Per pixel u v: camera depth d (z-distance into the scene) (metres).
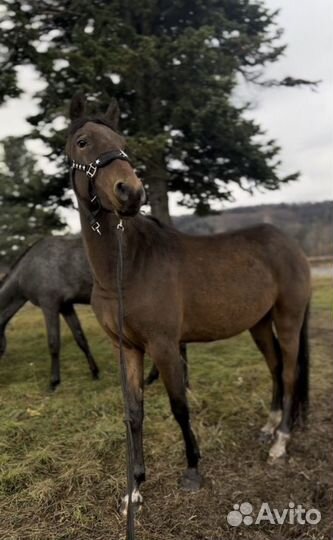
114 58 4.03
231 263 2.28
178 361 2.01
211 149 5.12
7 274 3.79
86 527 1.83
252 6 5.38
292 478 2.21
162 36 4.62
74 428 2.73
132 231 1.93
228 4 5.32
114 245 1.84
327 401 3.16
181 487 2.11
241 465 2.33
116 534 1.79
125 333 1.98
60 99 4.49
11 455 2.41
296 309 2.55
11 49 4.35
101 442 2.48
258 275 2.36
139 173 4.74
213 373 3.74
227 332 2.32
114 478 2.16
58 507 1.96
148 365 4.18
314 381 3.58
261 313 2.44
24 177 9.68
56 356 3.56
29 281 3.58
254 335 2.79
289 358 2.57
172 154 4.87
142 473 2.05
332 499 2.03
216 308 2.19
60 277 3.52
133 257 1.90
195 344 4.86
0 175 9.34
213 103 4.33
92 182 1.68
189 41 4.20
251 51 5.15
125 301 1.89
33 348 5.04
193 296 2.12
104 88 4.52
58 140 4.23
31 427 2.74
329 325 5.61
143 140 4.09
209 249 2.28
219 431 2.66
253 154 4.90
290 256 2.56
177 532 1.80
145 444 2.51
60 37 5.26
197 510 1.94
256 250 2.44
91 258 1.88
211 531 1.81
